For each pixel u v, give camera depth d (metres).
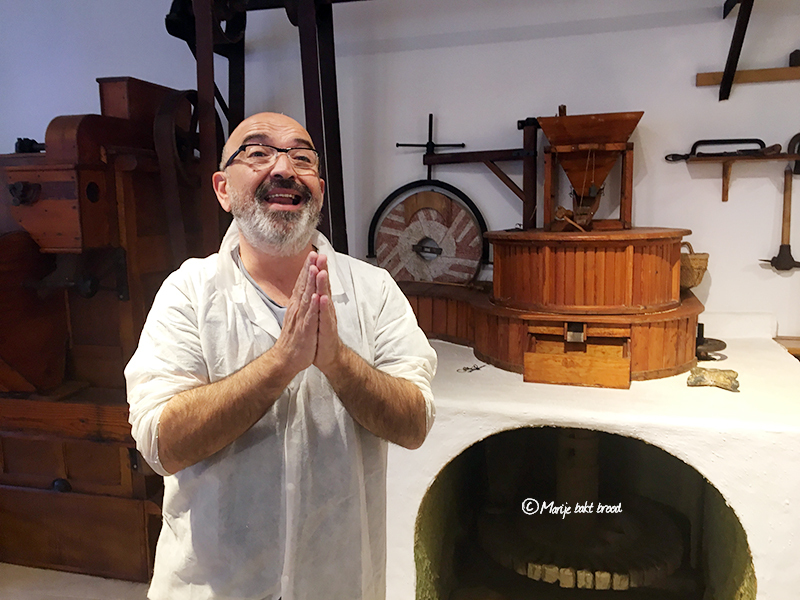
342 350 1.12
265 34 2.97
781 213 2.60
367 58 2.93
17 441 2.52
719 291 2.70
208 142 2.38
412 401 1.22
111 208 2.29
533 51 2.75
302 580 1.21
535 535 2.60
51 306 2.47
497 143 2.83
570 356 2.20
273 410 1.22
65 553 2.53
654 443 1.87
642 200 2.71
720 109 2.60
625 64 2.66
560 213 2.38
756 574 1.81
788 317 2.67
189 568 1.21
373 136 2.98
